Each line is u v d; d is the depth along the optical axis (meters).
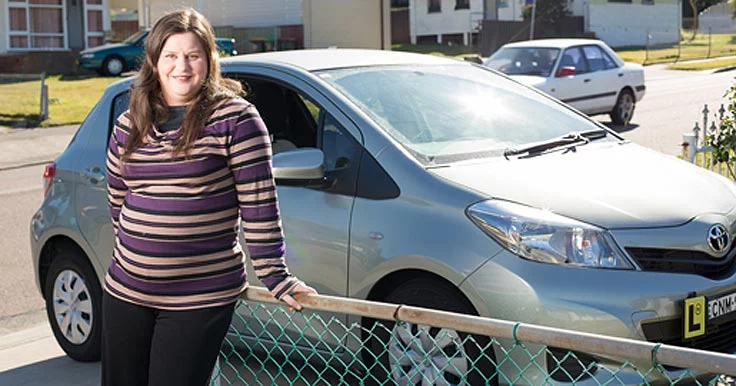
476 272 4.32
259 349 5.19
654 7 52.66
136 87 3.26
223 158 3.20
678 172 5.10
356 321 4.78
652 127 17.97
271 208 3.24
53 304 6.23
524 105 5.77
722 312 4.43
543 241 4.27
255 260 3.26
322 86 5.21
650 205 4.53
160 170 3.18
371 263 4.66
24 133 20.94
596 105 17.84
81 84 28.97
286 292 3.27
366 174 4.80
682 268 4.38
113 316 3.30
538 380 4.21
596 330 4.12
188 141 3.15
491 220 4.37
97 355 6.00
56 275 6.18
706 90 25.75
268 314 4.71
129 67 32.16
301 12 36.25
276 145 5.51
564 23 49.06
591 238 4.28
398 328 4.62
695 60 40.47
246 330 5.19
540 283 4.20
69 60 33.91
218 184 3.20
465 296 4.40
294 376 5.29
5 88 27.77
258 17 37.31
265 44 36.84
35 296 8.13
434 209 4.54
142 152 3.20
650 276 4.25
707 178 5.13
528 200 4.45
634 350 2.81
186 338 3.22
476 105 5.54
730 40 54.09
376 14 35.69
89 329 6.00
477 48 43.41
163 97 3.28
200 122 3.16
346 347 4.51
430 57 6.14
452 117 5.32
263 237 3.24
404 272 4.62
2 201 13.22
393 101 5.27
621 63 18.53
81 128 6.24
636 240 4.31
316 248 4.87
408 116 5.18
